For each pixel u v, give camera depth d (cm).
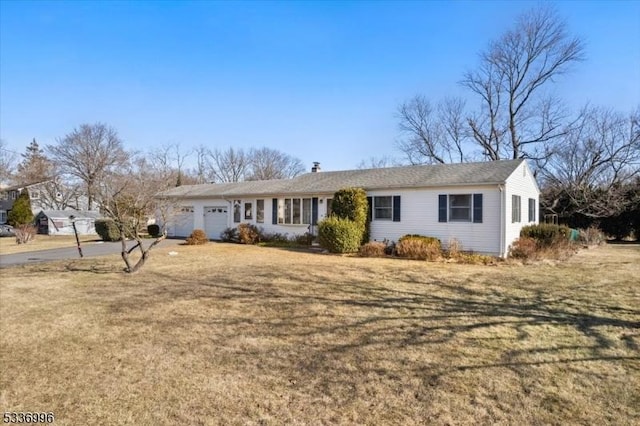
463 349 468
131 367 414
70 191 3634
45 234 3609
